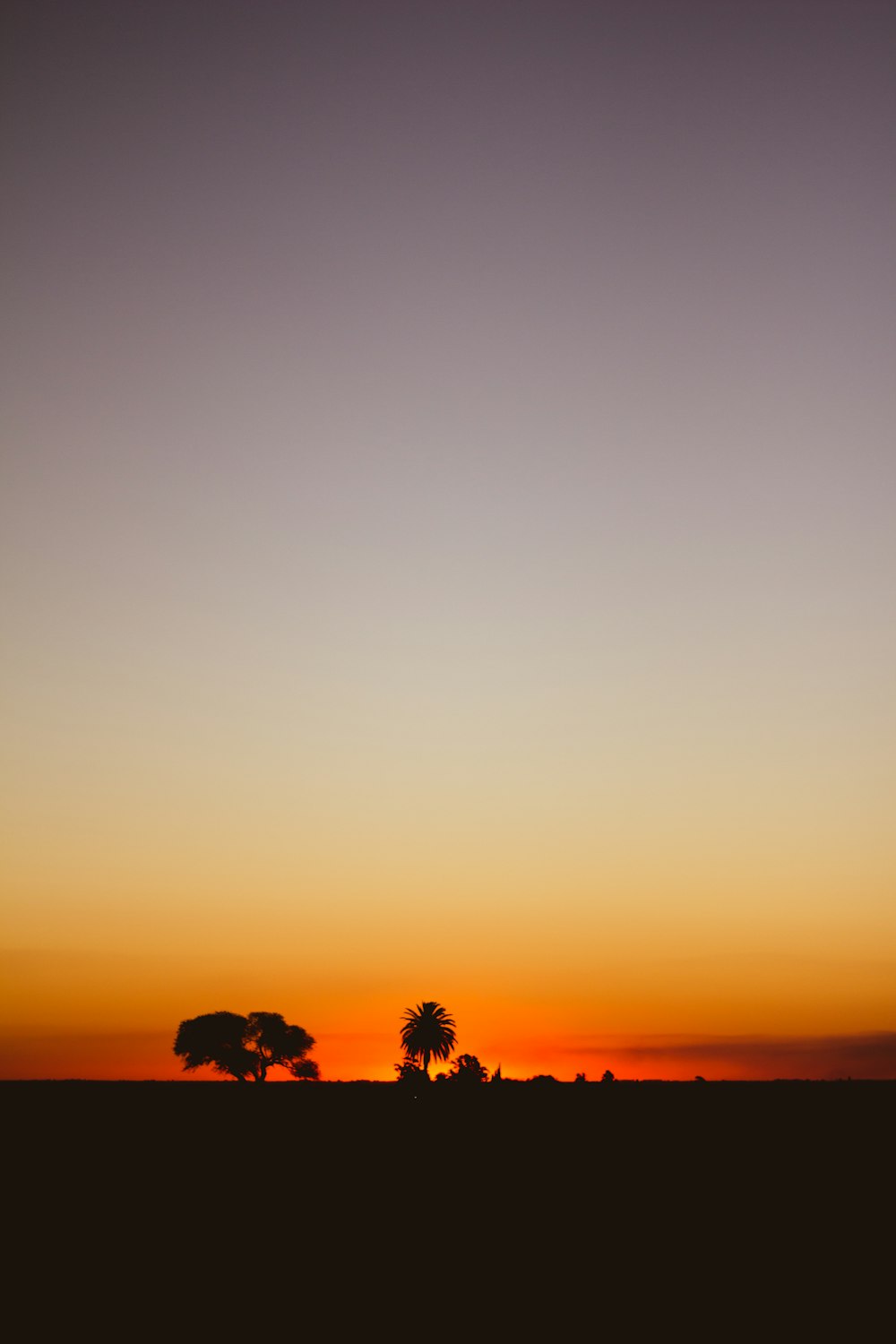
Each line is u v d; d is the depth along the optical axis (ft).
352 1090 432.66
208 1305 98.84
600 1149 225.15
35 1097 387.55
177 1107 335.88
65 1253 120.37
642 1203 155.43
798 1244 126.62
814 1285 107.24
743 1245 126.11
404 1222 140.46
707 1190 167.02
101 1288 104.63
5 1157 209.36
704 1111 312.71
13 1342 87.76
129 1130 262.06
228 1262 116.26
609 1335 90.22
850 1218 143.33
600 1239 129.49
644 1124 276.41
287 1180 180.45
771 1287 106.52
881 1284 107.55
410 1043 422.00
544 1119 293.23
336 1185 174.70
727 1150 220.64
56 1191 166.40
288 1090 428.56
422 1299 101.30
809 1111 305.53
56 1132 257.96
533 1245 126.11
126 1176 183.73
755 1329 92.32
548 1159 205.87
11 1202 154.51
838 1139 236.43
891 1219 141.90
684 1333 90.68
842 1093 385.91
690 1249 123.44
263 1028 464.24
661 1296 102.78
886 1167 192.54
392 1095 372.17
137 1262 116.06
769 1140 238.68
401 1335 89.97
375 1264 115.85
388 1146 229.66
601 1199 160.15
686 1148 222.69
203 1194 163.63
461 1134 253.65
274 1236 130.82
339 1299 101.45
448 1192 166.81
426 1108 329.93
